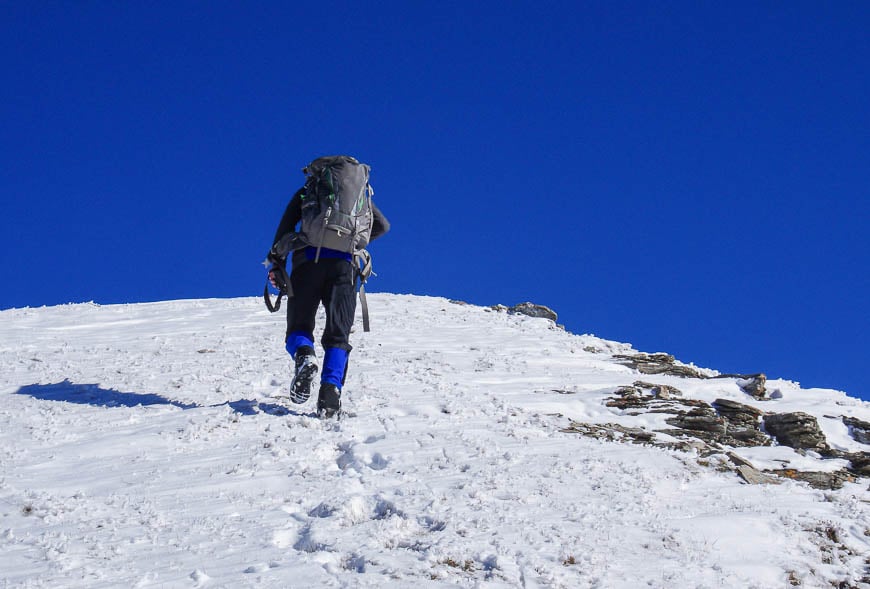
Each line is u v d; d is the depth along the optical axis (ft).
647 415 26.18
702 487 18.26
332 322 22.98
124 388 26.66
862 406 30.32
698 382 32.30
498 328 46.83
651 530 15.14
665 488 17.84
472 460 18.78
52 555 13.08
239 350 35.53
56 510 15.21
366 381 27.68
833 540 15.79
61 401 24.89
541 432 21.90
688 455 20.47
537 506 15.97
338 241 22.89
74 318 49.39
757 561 14.33
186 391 26.16
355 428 21.48
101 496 16.21
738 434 25.40
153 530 14.43
